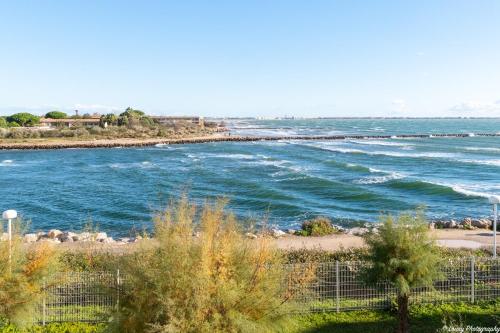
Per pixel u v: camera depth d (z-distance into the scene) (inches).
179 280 335.9
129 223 1290.6
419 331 484.1
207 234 358.6
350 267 550.0
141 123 6112.2
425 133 6476.4
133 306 354.9
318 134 6338.6
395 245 474.3
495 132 6732.3
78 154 3422.7
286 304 375.6
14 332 480.4
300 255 664.4
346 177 2097.7
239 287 350.9
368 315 527.8
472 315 522.0
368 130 7805.1
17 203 1588.3
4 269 447.5
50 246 494.6
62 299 519.8
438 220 1246.9
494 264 571.2
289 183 1927.9
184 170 2402.8
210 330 332.2
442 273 492.4
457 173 2253.9
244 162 2787.9
